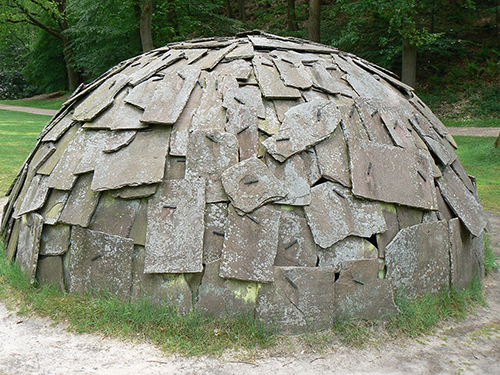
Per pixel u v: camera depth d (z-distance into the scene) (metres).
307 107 4.56
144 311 4.13
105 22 26.06
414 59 19.42
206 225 4.16
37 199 4.89
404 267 4.42
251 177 4.18
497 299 5.11
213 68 5.06
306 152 4.39
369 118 4.82
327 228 4.17
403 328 4.27
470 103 21.38
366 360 3.88
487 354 4.04
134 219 4.30
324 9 26.88
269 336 4.00
